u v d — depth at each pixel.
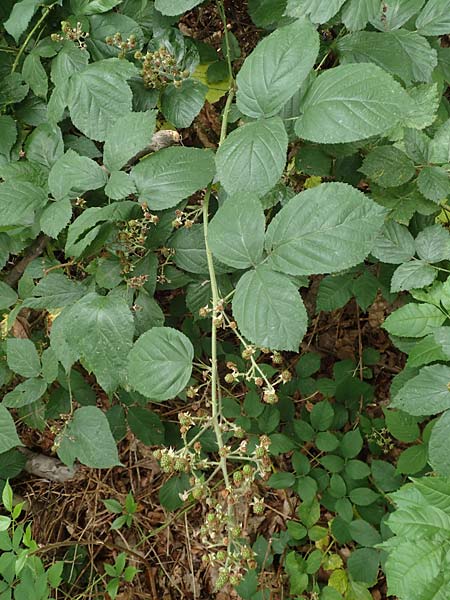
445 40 0.70
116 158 0.44
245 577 0.66
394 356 0.81
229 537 0.40
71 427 0.49
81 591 0.76
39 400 0.62
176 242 0.49
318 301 0.60
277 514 0.77
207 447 0.65
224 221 0.37
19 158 0.54
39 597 0.49
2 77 0.54
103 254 0.54
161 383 0.39
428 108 0.45
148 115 0.43
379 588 0.72
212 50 0.55
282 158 0.37
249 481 0.40
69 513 0.81
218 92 0.57
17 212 0.46
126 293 0.49
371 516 0.66
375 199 0.47
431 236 0.47
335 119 0.35
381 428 0.73
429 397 0.45
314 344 0.83
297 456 0.68
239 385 0.78
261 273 0.36
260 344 0.35
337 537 0.65
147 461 0.83
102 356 0.42
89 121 0.47
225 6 0.59
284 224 0.36
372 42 0.45
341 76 0.36
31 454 0.83
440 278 0.50
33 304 0.50
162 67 0.48
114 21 0.50
